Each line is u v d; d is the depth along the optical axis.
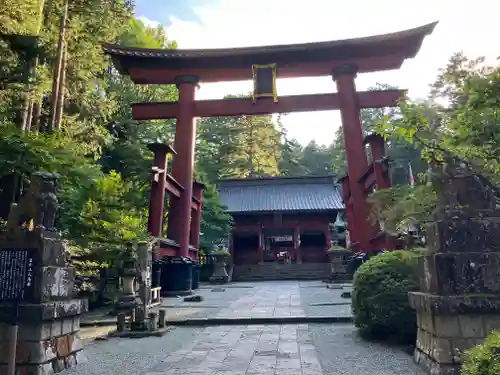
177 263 18.16
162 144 16.80
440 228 5.46
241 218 36.94
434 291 5.39
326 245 36.50
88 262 12.02
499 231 5.39
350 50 20.45
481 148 4.89
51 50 14.05
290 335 8.46
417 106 5.25
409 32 19.58
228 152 49.47
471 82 4.43
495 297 5.02
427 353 5.53
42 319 5.54
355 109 19.89
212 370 5.89
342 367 5.94
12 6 11.23
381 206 7.53
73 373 5.91
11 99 11.56
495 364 3.14
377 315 7.18
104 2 18.89
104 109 20.06
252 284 24.64
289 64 20.94
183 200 19.59
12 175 10.02
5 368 5.46
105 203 13.57
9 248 5.86
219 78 21.50
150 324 9.10
